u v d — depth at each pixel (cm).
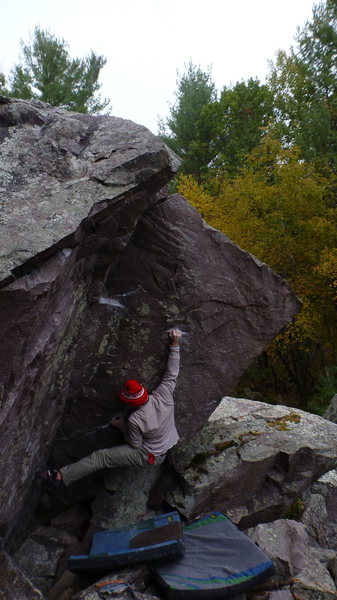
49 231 240
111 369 365
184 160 2120
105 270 328
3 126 281
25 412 274
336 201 1380
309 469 410
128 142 283
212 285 371
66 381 340
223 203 1380
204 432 437
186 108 2205
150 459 350
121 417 367
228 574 315
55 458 384
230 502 391
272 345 1386
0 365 230
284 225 1284
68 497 386
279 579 345
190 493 378
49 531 375
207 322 375
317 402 1253
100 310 346
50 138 277
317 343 1460
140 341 365
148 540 331
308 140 1480
